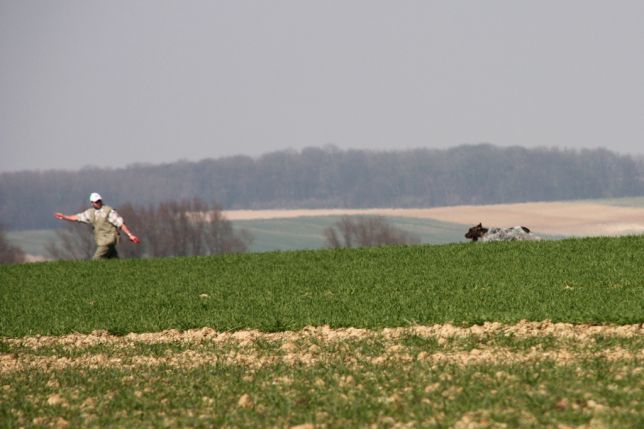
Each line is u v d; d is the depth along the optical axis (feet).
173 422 145.59
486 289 276.21
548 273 299.79
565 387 152.46
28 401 165.17
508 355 187.32
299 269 347.36
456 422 135.95
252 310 264.52
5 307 296.92
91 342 237.66
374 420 140.77
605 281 278.87
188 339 233.35
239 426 142.00
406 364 182.91
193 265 377.71
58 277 362.53
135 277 351.87
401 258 359.25
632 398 143.23
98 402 163.02
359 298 274.36
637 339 197.98
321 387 163.73
